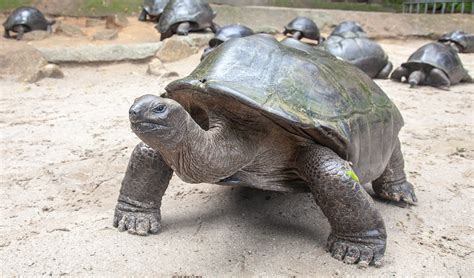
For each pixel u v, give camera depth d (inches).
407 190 62.7
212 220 55.3
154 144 40.2
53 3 243.3
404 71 155.3
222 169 44.5
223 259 47.2
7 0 239.1
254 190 63.8
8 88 134.0
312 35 221.8
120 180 69.7
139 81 146.3
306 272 45.5
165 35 199.0
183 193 63.6
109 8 250.5
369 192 66.3
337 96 49.9
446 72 147.4
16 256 47.4
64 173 71.7
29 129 95.7
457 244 52.3
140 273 44.6
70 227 53.7
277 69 48.1
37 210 59.0
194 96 46.8
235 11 252.2
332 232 49.0
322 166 45.9
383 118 56.2
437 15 280.7
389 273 46.1
